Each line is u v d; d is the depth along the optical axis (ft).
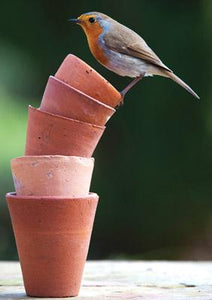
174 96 48.98
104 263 23.63
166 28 48.88
